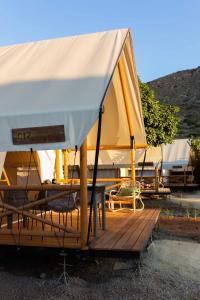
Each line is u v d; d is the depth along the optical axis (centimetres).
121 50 556
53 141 444
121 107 805
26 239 526
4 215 534
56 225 508
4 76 555
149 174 2123
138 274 518
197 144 2459
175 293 455
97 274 524
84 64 536
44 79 521
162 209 1321
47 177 1045
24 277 506
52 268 544
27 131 453
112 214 844
